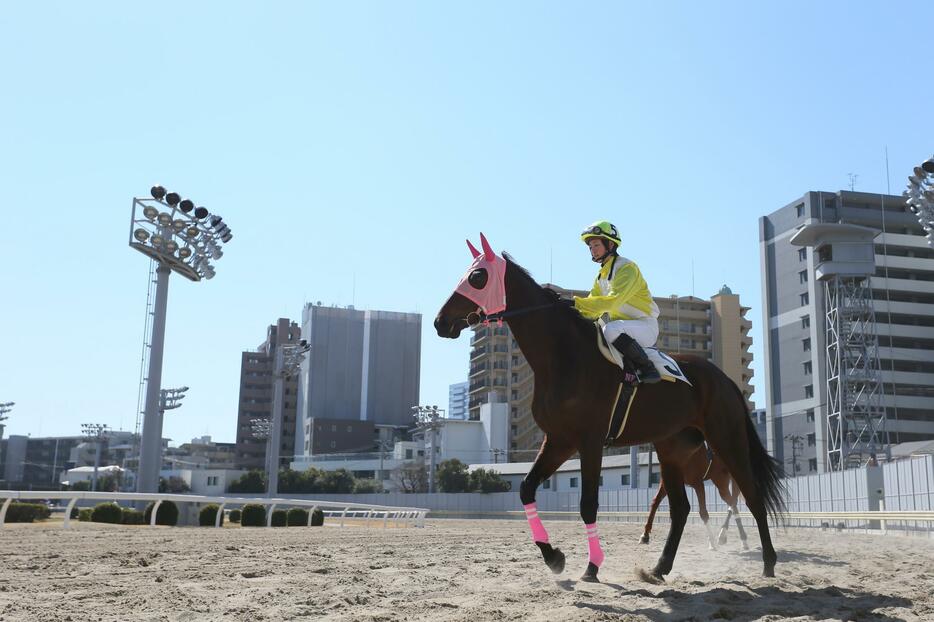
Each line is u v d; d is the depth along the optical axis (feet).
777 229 252.42
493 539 47.78
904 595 19.39
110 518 77.71
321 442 344.69
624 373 21.65
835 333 176.76
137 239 106.22
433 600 18.29
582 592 18.95
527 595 18.76
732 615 16.30
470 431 294.66
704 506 39.04
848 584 21.85
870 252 176.86
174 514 79.41
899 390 230.89
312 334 369.71
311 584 20.98
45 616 15.71
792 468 230.27
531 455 285.43
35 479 433.48
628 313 22.81
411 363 380.99
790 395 238.68
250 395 383.45
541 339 21.54
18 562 26.30
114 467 283.59
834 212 239.71
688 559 31.76
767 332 250.16
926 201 114.62
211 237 114.52
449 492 234.79
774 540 51.80
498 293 21.65
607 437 22.29
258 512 84.02
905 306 236.63
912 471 81.82
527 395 294.25
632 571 25.34
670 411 22.81
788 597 18.79
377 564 26.96
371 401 370.94
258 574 23.35
